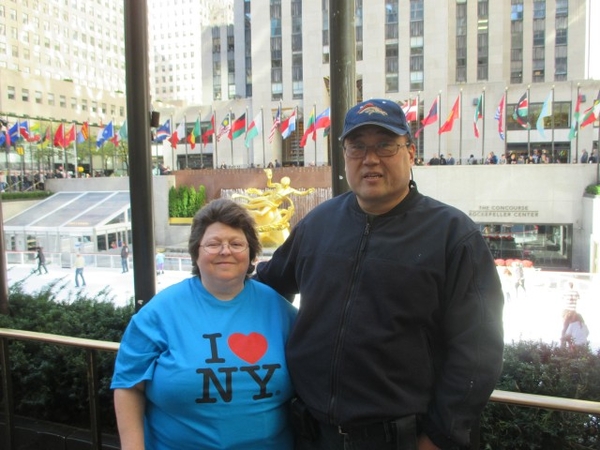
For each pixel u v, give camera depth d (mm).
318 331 1953
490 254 1863
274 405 2039
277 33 50938
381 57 47219
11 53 81062
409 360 1828
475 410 1733
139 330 2080
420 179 30875
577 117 29734
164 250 32250
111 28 107375
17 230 29234
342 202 2174
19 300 5852
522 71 61406
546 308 16562
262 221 26203
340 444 1908
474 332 1758
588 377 3592
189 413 1958
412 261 1840
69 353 4078
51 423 4027
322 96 48844
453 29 54812
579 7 59938
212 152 55969
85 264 25188
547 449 3158
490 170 29953
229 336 2053
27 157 57469
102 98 77250
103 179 38688
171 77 142875
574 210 28875
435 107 29766
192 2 139000
